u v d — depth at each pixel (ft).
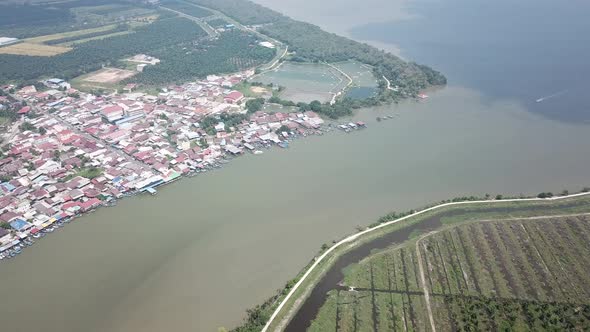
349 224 474.49
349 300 378.32
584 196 513.45
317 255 426.51
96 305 378.53
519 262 417.69
